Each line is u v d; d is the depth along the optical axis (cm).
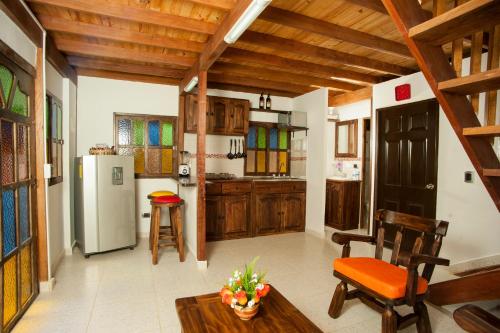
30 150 242
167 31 292
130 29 288
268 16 260
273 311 158
